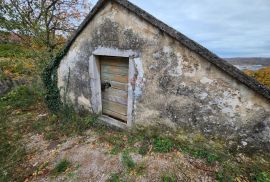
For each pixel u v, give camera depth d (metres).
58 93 5.73
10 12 8.66
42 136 4.68
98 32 4.33
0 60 9.98
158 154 3.36
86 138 4.31
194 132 3.36
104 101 4.96
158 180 2.88
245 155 3.00
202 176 2.88
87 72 4.80
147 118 3.90
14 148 4.31
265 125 2.82
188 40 3.04
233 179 2.78
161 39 3.41
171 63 3.38
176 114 3.50
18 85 8.50
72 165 3.54
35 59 9.01
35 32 9.16
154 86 3.67
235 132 3.02
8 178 3.47
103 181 3.06
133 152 3.51
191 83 3.25
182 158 3.21
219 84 3.01
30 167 3.69
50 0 10.09
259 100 2.78
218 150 3.16
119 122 4.46
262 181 2.70
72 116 5.18
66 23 11.14
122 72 4.38
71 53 5.07
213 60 2.89
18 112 6.12
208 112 3.18
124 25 3.84
